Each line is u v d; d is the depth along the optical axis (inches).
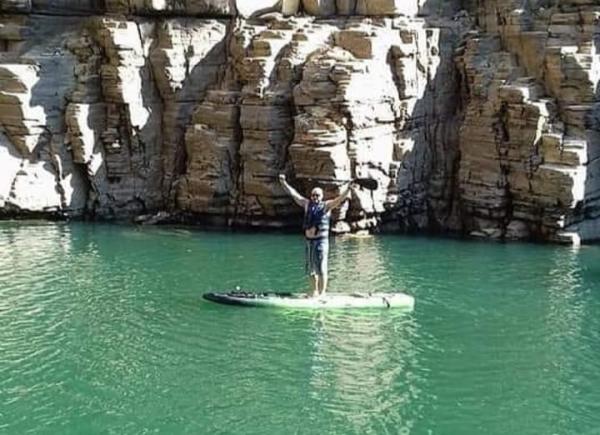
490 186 1199.6
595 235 1177.4
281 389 607.2
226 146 1226.6
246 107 1210.0
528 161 1157.7
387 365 659.4
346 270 973.8
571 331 751.1
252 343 705.0
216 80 1293.1
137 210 1286.9
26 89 1201.4
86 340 706.2
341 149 1151.0
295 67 1203.9
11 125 1205.7
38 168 1221.7
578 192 1125.7
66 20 1268.5
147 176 1288.1
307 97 1168.2
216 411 565.6
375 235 1205.1
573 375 643.5
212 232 1189.7
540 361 673.6
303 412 566.9
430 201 1278.3
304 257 1024.2
